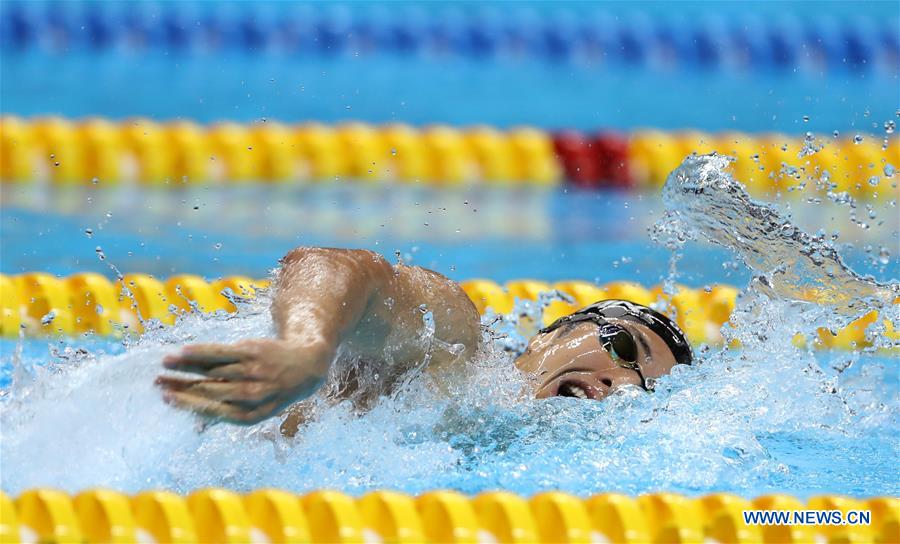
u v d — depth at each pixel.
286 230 14.06
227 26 24.52
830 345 10.74
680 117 20.53
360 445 6.37
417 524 5.44
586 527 5.62
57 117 18.36
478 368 6.77
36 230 13.49
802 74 24.25
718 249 14.05
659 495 5.81
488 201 16.28
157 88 20.83
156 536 5.24
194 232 13.77
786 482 6.65
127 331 10.03
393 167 17.20
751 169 17.03
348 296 5.24
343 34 25.03
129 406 5.91
